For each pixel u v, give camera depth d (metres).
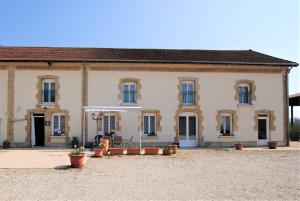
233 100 21.22
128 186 8.88
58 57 20.36
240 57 22.17
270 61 21.53
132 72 20.55
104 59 20.08
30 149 18.66
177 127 20.64
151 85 20.64
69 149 18.70
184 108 20.78
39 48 22.22
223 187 8.83
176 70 20.88
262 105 21.48
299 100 27.41
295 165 12.95
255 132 21.30
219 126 21.02
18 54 20.67
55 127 20.17
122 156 15.69
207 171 11.43
